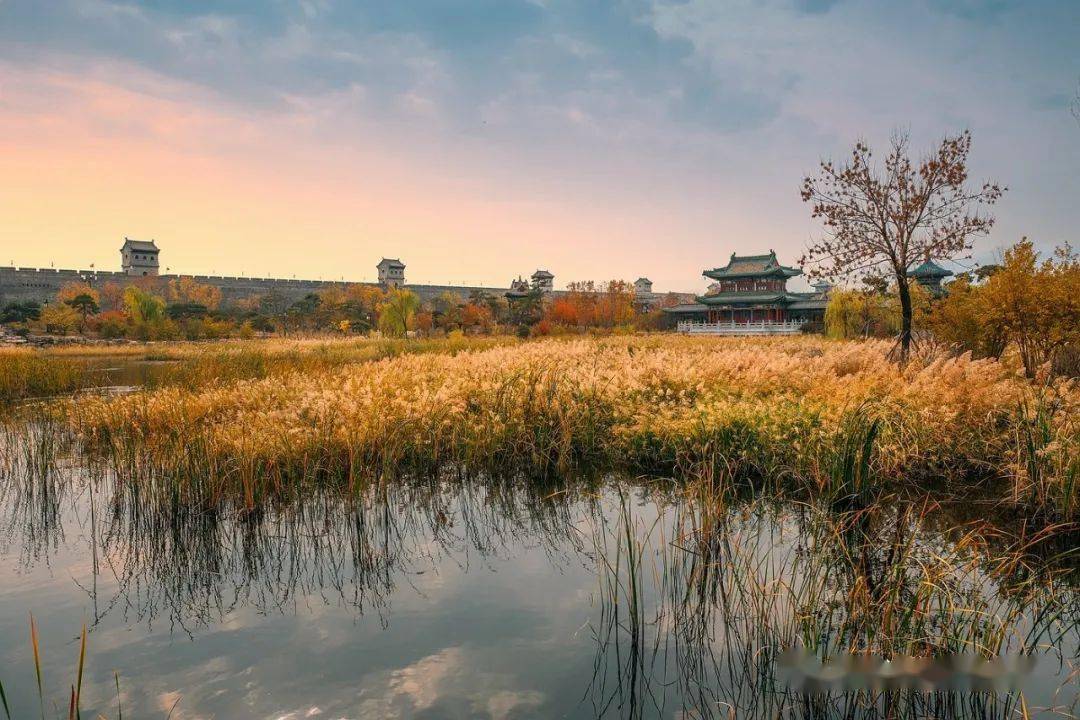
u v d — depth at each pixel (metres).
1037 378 11.48
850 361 15.46
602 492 8.37
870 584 5.15
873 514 6.86
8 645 4.52
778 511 7.29
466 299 104.75
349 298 89.75
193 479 7.28
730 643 4.50
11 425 12.59
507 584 5.56
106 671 4.16
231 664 4.25
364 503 7.84
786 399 10.30
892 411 8.98
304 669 4.18
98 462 9.89
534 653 4.38
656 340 36.69
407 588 5.50
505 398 11.02
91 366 24.94
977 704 3.76
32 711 3.70
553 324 63.66
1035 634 4.57
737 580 4.96
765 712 3.72
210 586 5.58
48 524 7.39
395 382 12.95
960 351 17.23
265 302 89.19
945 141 15.45
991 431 8.59
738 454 8.66
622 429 9.69
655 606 5.08
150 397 12.02
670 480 8.67
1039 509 6.91
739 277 80.12
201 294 88.50
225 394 12.14
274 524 7.18
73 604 5.23
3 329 60.81
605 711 3.70
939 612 4.41
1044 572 5.54
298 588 5.52
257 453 7.98
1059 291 12.97
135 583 5.66
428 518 7.46
